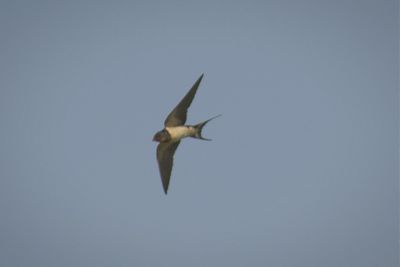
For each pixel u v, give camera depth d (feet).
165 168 42.52
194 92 41.24
